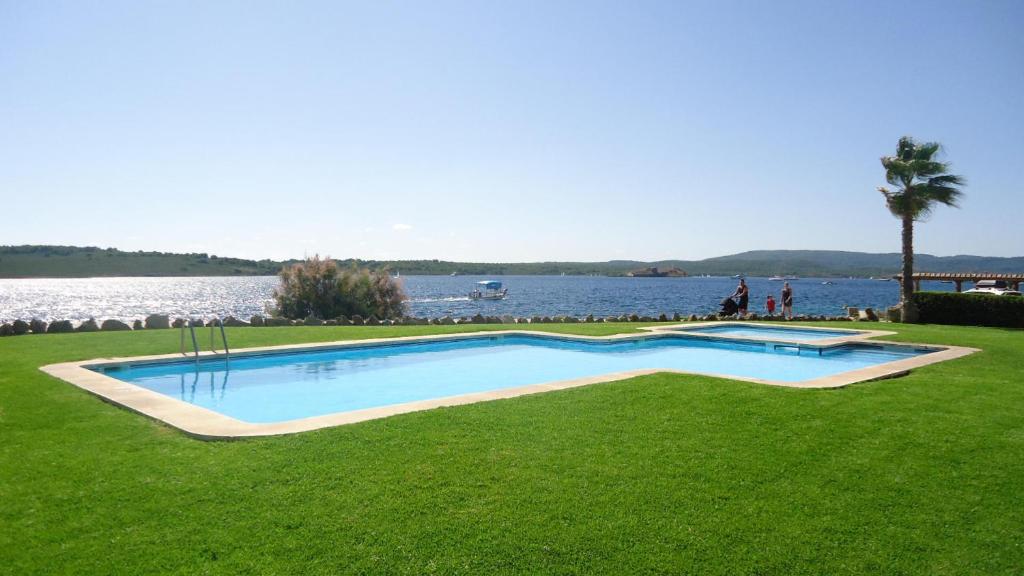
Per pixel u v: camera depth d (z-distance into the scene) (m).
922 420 7.36
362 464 5.70
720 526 4.59
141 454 5.99
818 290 117.38
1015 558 4.23
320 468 5.59
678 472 5.60
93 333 16.64
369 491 5.08
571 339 17.14
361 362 14.75
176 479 5.34
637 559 4.12
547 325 20.73
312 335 16.61
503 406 7.95
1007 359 12.31
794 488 5.29
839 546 4.34
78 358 12.03
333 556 4.08
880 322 23.53
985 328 20.70
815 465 5.84
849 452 6.21
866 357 15.53
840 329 19.67
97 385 9.22
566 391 8.88
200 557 4.05
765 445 6.39
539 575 3.91
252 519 4.58
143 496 4.98
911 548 4.34
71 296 84.56
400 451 6.07
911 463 5.91
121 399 8.26
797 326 20.97
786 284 26.08
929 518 4.79
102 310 55.56
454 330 18.44
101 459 5.85
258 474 5.44
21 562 3.97
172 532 4.38
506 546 4.24
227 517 4.61
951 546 4.38
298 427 6.90
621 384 9.39
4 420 7.25
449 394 11.36
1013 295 21.30
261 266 184.88
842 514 4.83
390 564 4.00
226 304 66.69
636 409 7.80
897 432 6.88
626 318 23.91
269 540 4.28
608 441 6.46
